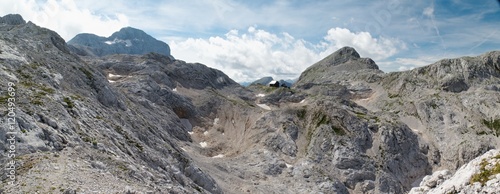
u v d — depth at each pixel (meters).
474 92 176.75
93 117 59.50
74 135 44.50
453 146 145.50
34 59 72.50
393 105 191.12
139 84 141.62
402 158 134.38
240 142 139.88
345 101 173.75
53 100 51.16
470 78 192.12
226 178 97.44
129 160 50.78
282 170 116.50
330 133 133.75
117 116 75.69
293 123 142.12
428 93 191.38
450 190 22.98
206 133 145.38
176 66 186.62
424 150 143.62
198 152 119.44
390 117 163.25
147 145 73.25
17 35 84.12
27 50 75.44
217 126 152.00
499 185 20.42
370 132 140.12
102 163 40.88
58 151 38.16
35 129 38.16
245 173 108.44
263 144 132.12
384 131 139.75
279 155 126.69
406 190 126.31
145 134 79.06
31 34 93.50
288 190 104.06
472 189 21.64
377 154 131.50
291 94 194.75
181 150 96.00
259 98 197.50
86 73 87.62
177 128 127.75
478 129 151.88
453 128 156.00
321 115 143.38
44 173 30.98
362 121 143.62
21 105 42.97
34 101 46.34
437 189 24.72
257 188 97.31
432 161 140.75
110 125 62.75
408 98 194.62
